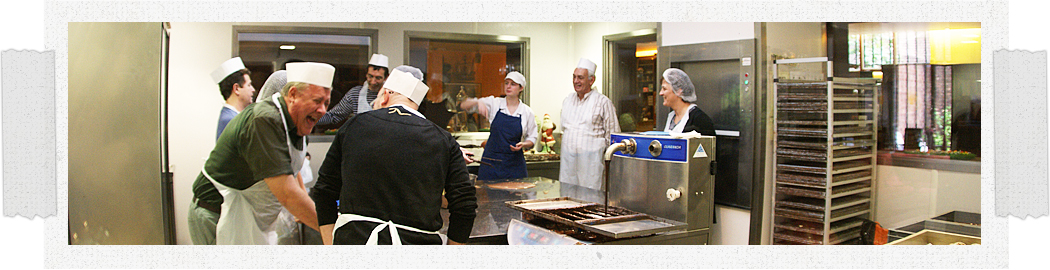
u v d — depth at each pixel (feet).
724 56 10.31
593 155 13.38
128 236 9.45
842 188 10.10
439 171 6.39
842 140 9.93
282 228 9.21
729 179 10.59
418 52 12.78
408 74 6.81
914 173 10.62
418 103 6.89
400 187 6.20
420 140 6.31
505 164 13.26
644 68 13.78
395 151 6.21
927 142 10.65
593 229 6.91
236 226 9.01
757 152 10.10
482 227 7.80
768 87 10.07
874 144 10.73
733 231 10.58
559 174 14.48
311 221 8.90
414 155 6.24
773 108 10.11
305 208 8.88
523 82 13.79
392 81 6.82
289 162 8.87
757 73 9.98
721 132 10.58
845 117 9.93
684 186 7.91
